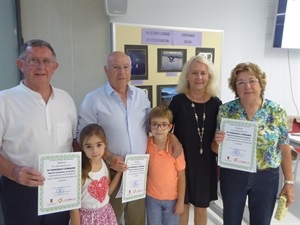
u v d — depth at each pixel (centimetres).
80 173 138
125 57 161
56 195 134
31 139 133
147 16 255
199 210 186
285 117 155
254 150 150
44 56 131
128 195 159
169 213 172
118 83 160
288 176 158
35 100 134
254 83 149
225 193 166
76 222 142
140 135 168
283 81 333
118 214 172
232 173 161
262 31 308
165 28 256
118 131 161
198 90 170
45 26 220
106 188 150
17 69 214
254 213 164
